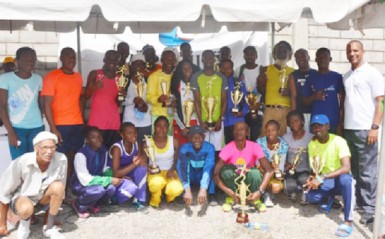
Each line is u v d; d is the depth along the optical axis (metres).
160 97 5.19
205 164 4.77
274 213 4.70
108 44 7.91
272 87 5.54
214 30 7.09
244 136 4.70
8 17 3.73
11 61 6.84
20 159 3.78
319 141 4.52
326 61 4.98
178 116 5.27
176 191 4.70
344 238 4.02
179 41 7.99
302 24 8.23
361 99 4.32
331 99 4.97
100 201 4.83
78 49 7.19
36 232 4.10
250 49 5.94
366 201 4.38
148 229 4.26
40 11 3.78
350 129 4.44
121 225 4.36
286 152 4.84
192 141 4.68
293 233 4.16
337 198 5.05
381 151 3.72
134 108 5.32
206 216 4.62
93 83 5.05
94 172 4.57
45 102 4.56
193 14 3.96
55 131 4.59
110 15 3.87
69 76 4.71
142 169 4.69
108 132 5.13
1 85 4.33
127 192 4.59
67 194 5.22
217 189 5.37
